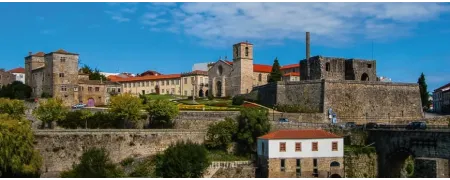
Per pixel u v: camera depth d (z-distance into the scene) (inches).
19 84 5816.9
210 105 5211.6
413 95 5024.6
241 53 6471.5
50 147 3351.4
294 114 4347.9
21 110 4042.8
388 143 3257.9
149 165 3321.9
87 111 4033.0
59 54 5339.6
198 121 4037.9
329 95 4552.2
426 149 2957.7
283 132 3280.0
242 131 3644.2
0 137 2832.2
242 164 3341.5
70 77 5413.4
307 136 3196.4
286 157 3159.5
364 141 3459.6
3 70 7160.4
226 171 3223.4
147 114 4119.1
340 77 5157.5
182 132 3703.3
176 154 3036.4
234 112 4306.1
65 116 3966.5
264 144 3228.3
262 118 3651.6
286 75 7588.6
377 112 4761.3
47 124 3978.8
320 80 4616.1
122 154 3521.2
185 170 2987.2
